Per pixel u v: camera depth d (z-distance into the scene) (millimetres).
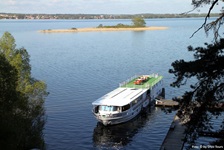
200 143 43938
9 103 32531
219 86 17359
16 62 43156
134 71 105562
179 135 47188
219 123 49500
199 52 17969
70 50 160875
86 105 67625
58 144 48594
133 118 60906
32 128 42062
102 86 84875
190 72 17422
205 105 17531
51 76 97875
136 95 63375
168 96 76500
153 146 48125
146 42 193750
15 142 32500
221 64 16781
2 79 31781
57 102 69688
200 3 18172
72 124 56531
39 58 134500
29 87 43375
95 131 53938
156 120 60156
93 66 115125
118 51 155250
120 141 50250
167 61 123188
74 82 89500
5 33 44938
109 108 57281
